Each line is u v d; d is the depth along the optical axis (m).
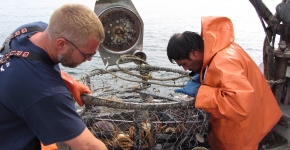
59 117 1.71
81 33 1.67
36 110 1.67
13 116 1.78
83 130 1.82
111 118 3.02
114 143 2.61
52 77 1.73
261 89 2.35
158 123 2.77
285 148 2.90
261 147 2.92
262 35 17.08
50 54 1.77
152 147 2.63
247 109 1.99
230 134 2.39
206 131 2.79
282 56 2.89
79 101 2.32
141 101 2.87
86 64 10.40
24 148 1.90
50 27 1.70
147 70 3.54
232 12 39.09
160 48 13.29
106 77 4.64
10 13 38.00
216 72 2.10
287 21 2.85
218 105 2.03
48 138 1.74
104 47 3.53
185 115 2.88
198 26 22.38
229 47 2.22
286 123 2.97
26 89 1.65
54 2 78.56
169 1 83.06
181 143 2.64
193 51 2.25
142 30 3.62
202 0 87.69
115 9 3.42
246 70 2.23
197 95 2.13
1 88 1.69
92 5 51.97
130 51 3.63
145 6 57.50
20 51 1.73
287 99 3.28
